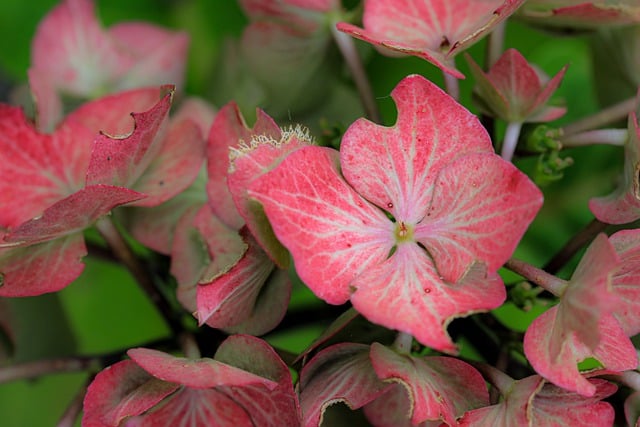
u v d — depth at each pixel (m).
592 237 0.29
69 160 0.29
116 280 0.37
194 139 0.29
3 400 0.37
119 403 0.26
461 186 0.26
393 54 0.28
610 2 0.30
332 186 0.26
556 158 0.30
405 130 0.26
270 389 0.25
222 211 0.28
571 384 0.25
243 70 0.34
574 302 0.26
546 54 0.36
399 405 0.28
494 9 0.28
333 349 0.26
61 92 0.34
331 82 0.33
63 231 0.28
